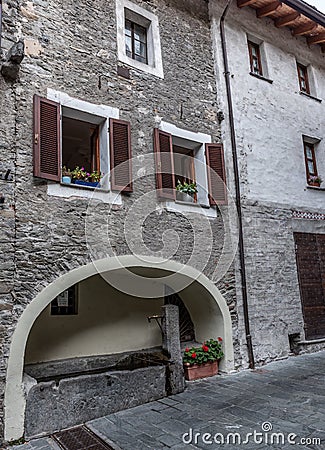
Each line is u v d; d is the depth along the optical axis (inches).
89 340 228.8
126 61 227.6
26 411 149.6
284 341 264.2
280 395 184.2
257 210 272.4
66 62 201.6
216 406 172.9
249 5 306.2
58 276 173.9
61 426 154.2
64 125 271.3
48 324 216.1
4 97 175.8
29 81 185.6
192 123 252.5
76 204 186.5
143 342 251.4
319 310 291.9
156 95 237.1
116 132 208.8
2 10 184.2
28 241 168.7
